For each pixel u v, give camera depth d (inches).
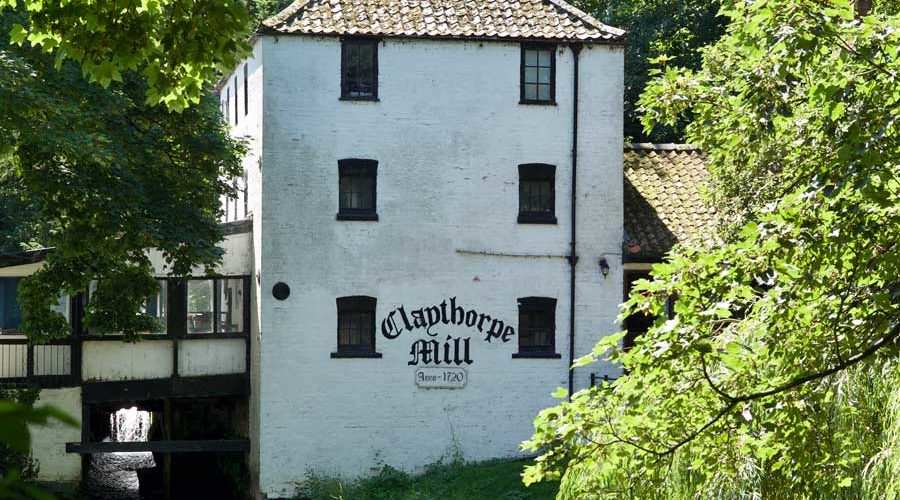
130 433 1544.0
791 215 366.9
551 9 1204.5
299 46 1140.5
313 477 1127.6
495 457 1163.9
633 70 1673.2
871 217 365.7
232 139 1115.9
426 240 1160.8
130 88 1013.2
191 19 437.7
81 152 864.3
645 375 378.3
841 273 385.1
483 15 1182.9
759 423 396.2
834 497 416.5
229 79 1421.0
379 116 1153.4
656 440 393.7
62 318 999.0
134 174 1010.1
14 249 1507.1
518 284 1171.9
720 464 406.6
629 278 1195.3
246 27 448.1
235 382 1189.1
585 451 402.6
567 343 1176.8
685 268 377.7
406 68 1156.5
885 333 379.2
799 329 393.1
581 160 1179.9
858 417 425.7
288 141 1140.5
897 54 373.1
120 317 1008.9
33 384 1125.1
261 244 1139.3
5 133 856.3
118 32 438.3
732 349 367.9
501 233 1169.4
